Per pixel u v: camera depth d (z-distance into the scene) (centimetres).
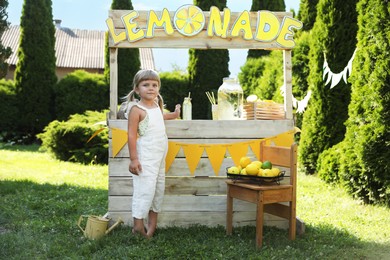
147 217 417
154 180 377
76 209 516
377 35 546
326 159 710
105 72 1455
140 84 382
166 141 390
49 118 1431
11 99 1397
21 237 389
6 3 857
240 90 438
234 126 418
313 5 996
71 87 1424
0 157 1034
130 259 330
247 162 395
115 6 1399
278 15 420
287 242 380
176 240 376
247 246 365
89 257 339
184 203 423
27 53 1402
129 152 373
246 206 429
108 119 411
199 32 415
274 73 1065
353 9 754
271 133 421
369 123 567
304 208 540
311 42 805
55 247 361
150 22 411
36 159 1032
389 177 544
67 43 2625
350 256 354
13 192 610
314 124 799
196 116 1418
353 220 483
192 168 417
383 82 540
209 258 337
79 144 1020
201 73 1409
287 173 429
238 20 416
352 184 595
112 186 415
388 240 404
